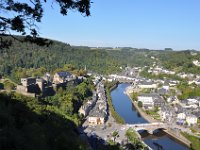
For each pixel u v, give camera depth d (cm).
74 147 17588
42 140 14562
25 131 14575
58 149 16400
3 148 11031
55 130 19088
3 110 16200
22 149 11744
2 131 12162
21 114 18088
